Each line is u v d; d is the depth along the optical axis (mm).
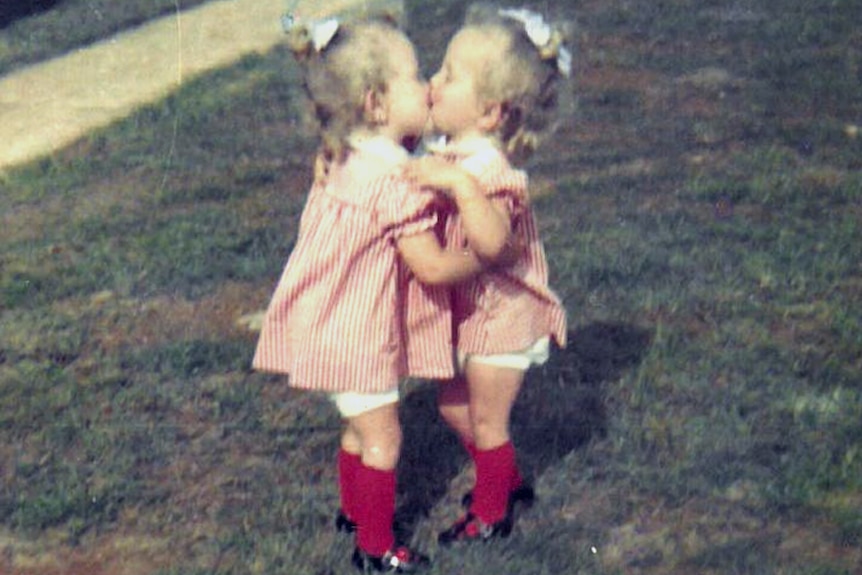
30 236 5773
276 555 4125
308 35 3908
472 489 4352
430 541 4168
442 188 3836
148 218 5887
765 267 5336
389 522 4023
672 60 7516
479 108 3932
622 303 5141
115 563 4137
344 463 4125
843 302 5141
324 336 3896
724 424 4547
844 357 4859
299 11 8586
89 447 4523
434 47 7855
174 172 6301
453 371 3998
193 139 6664
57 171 6379
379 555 4039
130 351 4965
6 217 5961
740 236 5562
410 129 3924
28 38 8359
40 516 4273
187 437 4566
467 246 3961
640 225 5648
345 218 3891
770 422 4559
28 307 5250
